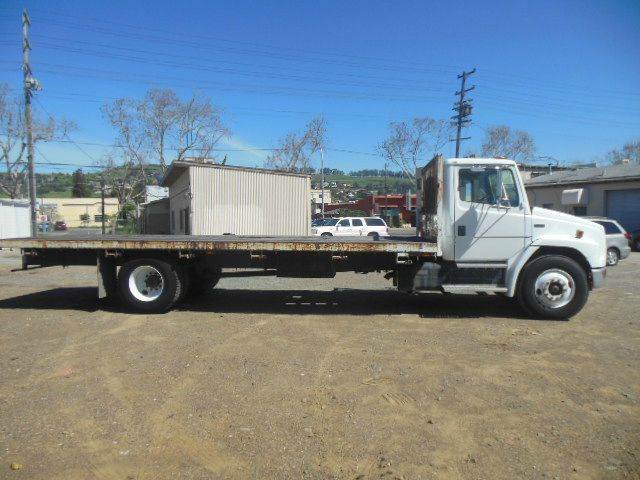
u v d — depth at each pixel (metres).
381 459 3.77
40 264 9.38
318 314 8.87
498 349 6.63
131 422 4.36
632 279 13.91
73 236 10.08
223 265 9.26
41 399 4.86
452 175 8.48
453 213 8.48
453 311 9.12
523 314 8.86
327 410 4.63
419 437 4.12
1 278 14.06
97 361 6.06
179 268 8.95
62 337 7.21
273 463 3.71
